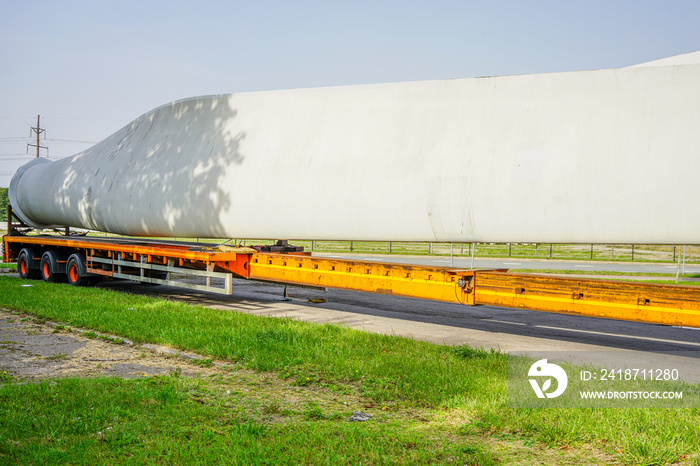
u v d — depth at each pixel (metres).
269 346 7.66
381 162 9.55
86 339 8.44
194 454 4.23
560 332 10.03
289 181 10.54
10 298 11.68
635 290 7.02
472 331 9.99
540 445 4.56
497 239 8.49
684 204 7.09
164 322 9.20
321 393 5.96
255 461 4.12
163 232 13.03
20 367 6.81
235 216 11.34
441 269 8.77
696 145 7.14
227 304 12.95
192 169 12.27
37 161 19.34
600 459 4.28
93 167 15.26
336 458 4.19
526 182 8.14
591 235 7.74
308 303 13.30
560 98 8.28
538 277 7.84
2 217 80.00
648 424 4.80
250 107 11.95
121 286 15.84
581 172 7.78
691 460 4.18
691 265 28.16
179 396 5.61
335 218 9.96
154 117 13.97
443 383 6.10
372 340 8.22
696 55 7.91
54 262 15.49
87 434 4.62
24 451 4.22
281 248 12.51
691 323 6.58
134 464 4.07
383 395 5.79
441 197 8.80
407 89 9.86
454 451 4.36
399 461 4.17
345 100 10.56
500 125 8.66
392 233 9.44
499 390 5.78
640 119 7.58
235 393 5.91
